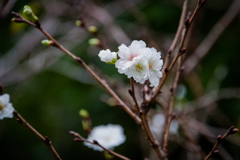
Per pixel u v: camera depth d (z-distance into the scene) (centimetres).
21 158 108
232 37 101
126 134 104
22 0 104
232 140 83
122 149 103
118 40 90
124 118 104
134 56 49
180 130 77
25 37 108
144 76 49
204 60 103
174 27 108
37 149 109
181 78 76
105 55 50
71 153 106
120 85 77
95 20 103
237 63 99
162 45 92
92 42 62
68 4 105
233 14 84
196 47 81
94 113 105
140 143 92
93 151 105
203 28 104
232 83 99
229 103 98
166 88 78
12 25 90
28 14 54
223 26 84
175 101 79
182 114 69
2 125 106
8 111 51
